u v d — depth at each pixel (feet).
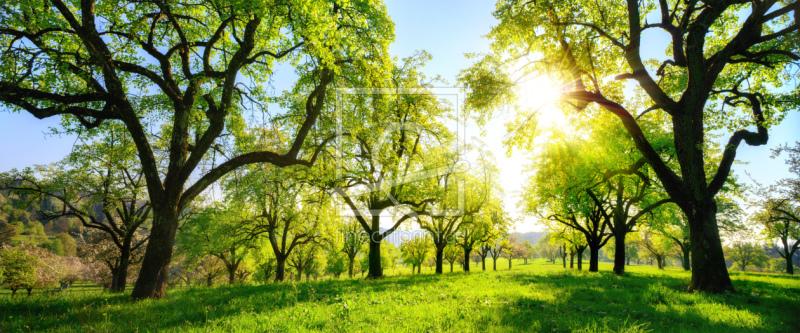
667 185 37.88
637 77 39.14
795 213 97.40
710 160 66.39
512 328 18.06
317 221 83.46
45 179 71.05
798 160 81.71
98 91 32.50
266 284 42.86
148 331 17.89
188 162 36.06
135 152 70.79
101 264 135.64
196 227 95.71
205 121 47.67
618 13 45.27
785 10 33.19
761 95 42.29
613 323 19.54
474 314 21.75
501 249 222.28
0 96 27.96
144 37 40.29
